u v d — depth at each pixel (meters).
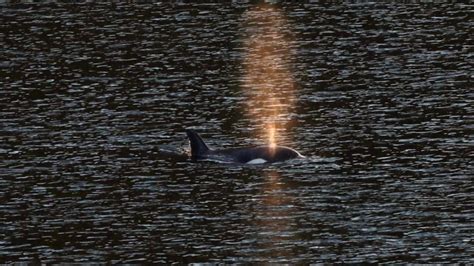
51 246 133.25
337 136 174.88
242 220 140.38
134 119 188.12
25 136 178.12
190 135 166.12
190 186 153.25
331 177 155.38
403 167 158.62
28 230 138.38
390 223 138.00
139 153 168.38
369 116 185.75
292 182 153.88
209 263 127.06
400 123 180.62
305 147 169.88
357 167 159.25
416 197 146.50
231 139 176.00
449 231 135.00
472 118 181.62
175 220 140.88
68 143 174.12
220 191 151.00
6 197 150.00
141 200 148.12
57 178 157.38
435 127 177.38
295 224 138.62
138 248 132.12
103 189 152.62
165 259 128.75
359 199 146.50
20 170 161.12
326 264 126.00
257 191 150.50
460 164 159.00
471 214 140.12
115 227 139.00
